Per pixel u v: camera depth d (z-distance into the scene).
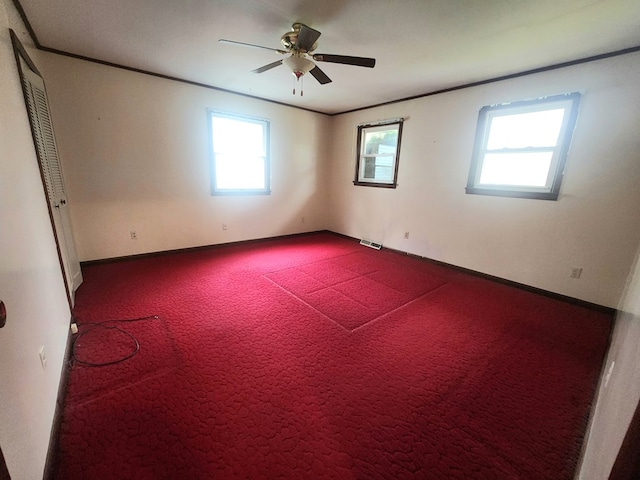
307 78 3.36
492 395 1.63
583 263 2.73
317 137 5.23
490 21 2.06
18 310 1.10
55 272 1.85
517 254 3.17
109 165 3.29
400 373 1.79
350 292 2.96
